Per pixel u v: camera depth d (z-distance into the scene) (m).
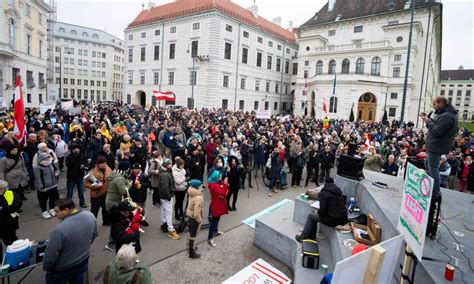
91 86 89.19
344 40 46.84
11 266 3.87
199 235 6.90
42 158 6.75
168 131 12.13
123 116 17.86
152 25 44.59
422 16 39.84
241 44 43.00
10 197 5.06
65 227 3.60
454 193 6.74
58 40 82.38
